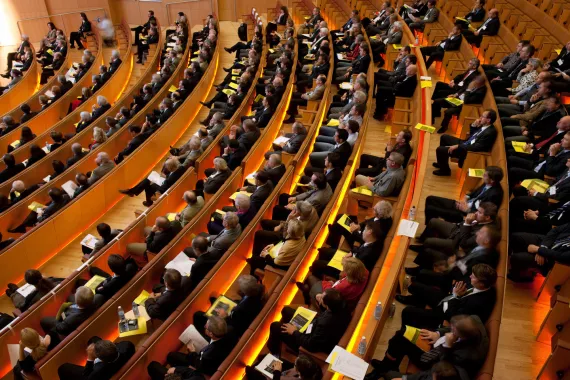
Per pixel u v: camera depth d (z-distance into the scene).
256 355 4.05
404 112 7.79
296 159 6.56
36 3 18.83
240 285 4.17
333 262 4.59
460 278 4.24
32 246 6.27
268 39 13.73
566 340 3.78
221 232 5.35
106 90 12.84
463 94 7.87
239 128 8.01
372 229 4.41
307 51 12.45
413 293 4.41
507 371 3.87
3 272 5.96
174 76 11.95
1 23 18.59
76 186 7.59
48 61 15.77
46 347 4.27
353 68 9.88
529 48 8.12
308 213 5.08
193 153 7.89
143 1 19.67
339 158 6.08
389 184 5.52
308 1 17.31
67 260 6.65
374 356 4.12
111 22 18.97
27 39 16.30
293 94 9.80
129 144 8.80
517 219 5.02
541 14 10.89
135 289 4.88
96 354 3.75
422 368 3.71
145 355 3.96
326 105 8.89
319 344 3.67
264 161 7.95
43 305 4.91
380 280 4.20
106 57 16.84
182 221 6.04
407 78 8.12
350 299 4.00
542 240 4.53
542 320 4.29
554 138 5.96
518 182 5.71
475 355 3.20
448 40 10.05
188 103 10.38
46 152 9.38
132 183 8.23
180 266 5.21
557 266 4.22
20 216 7.14
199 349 4.20
